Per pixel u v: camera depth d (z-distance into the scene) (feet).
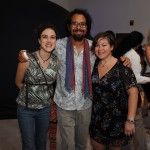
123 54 7.03
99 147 6.67
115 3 19.12
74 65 6.44
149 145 9.27
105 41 6.02
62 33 12.72
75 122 6.91
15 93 12.71
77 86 6.50
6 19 12.88
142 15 17.72
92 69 6.52
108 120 6.18
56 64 6.53
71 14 6.50
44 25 6.29
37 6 13.34
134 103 5.87
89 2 20.72
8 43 12.80
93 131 6.59
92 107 6.56
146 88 9.54
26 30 12.93
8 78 12.75
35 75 6.29
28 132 6.61
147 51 7.57
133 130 5.96
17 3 13.15
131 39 7.27
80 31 6.37
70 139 6.82
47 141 9.23
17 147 9.34
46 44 6.19
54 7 13.69
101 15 20.16
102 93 6.12
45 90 6.48
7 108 12.82
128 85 5.82
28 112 6.52
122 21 18.98
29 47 12.87
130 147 6.84
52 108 6.84
